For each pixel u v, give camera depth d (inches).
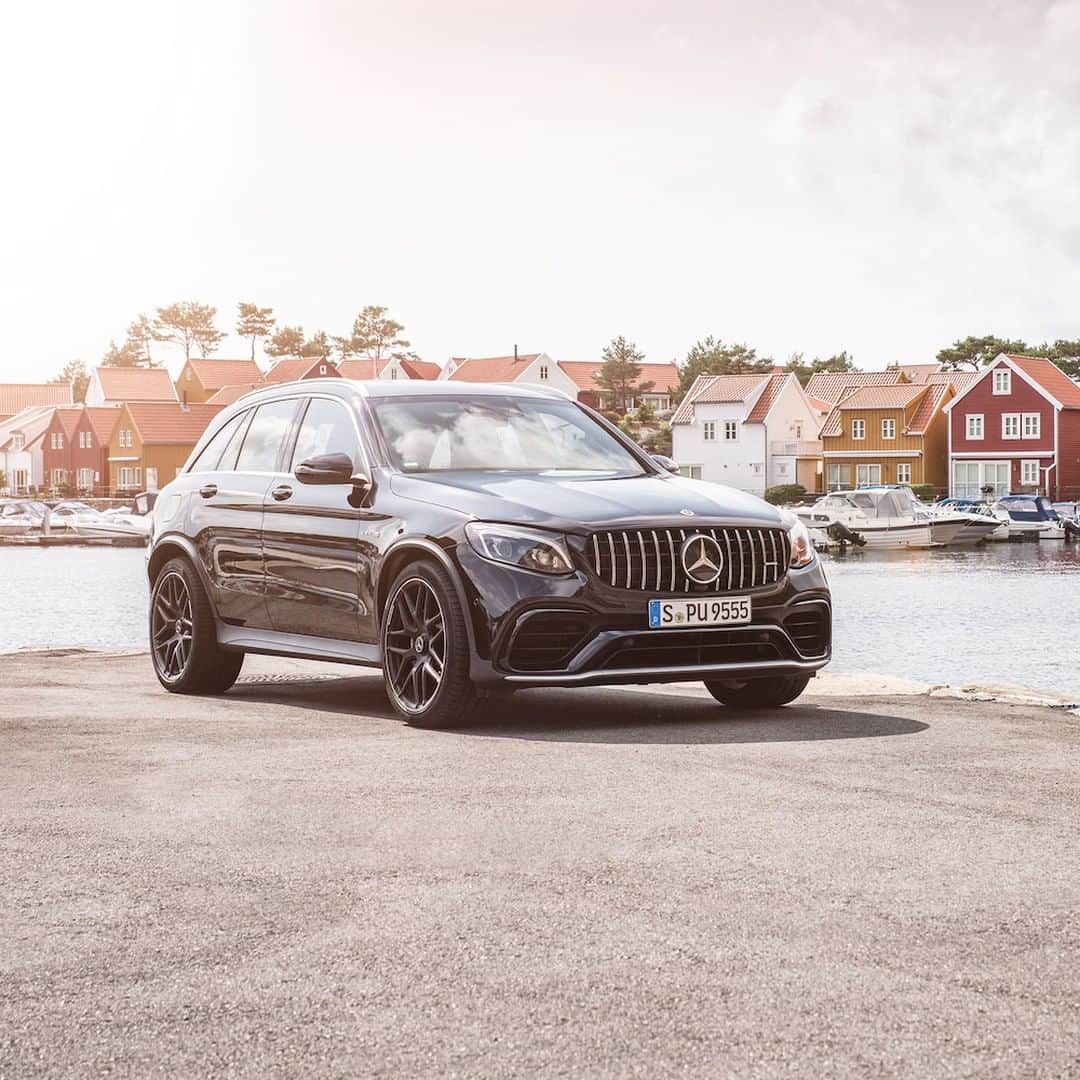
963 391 3528.5
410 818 187.8
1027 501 2839.6
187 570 344.8
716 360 5654.5
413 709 276.5
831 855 167.0
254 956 133.7
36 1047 113.5
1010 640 1027.9
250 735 260.8
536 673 264.8
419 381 331.3
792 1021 115.7
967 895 150.9
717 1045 111.1
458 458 304.8
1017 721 280.8
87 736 259.4
